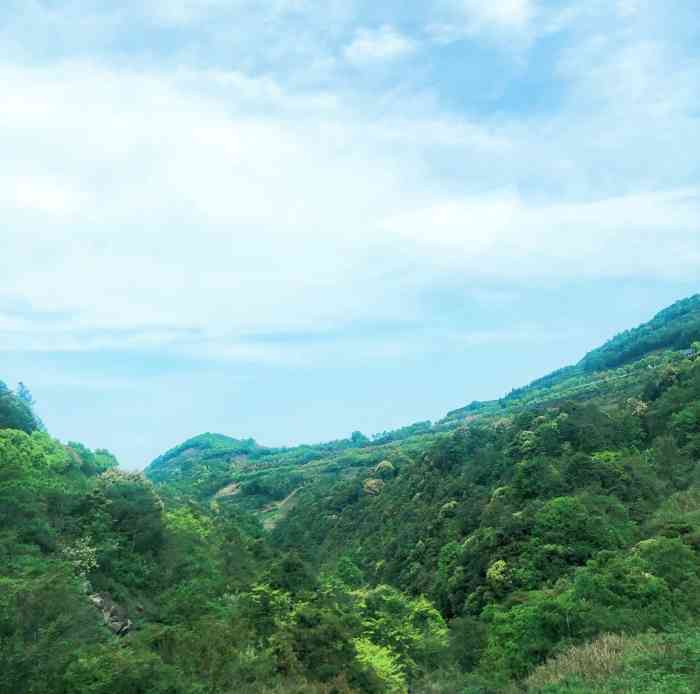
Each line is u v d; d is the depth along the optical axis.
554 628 28.25
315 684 23.73
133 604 30.36
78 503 35.44
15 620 15.48
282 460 187.12
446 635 37.50
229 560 46.22
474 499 58.09
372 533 76.44
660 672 20.92
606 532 38.22
